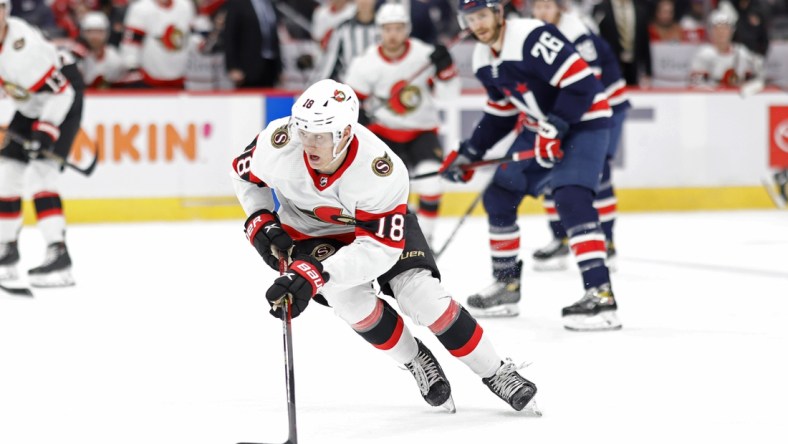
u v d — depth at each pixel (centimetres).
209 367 1016
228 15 2394
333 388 924
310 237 826
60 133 1514
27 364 1034
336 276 749
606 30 2483
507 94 1229
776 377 945
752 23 2580
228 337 1163
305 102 708
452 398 860
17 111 1530
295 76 2558
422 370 830
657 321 1233
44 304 1388
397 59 1741
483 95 2384
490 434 770
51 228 1541
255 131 2345
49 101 1486
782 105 2516
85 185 2289
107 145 2292
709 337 1131
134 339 1157
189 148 2327
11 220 1548
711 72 2605
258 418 823
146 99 2300
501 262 1277
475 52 1241
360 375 971
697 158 2494
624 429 780
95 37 2434
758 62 2586
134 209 2314
